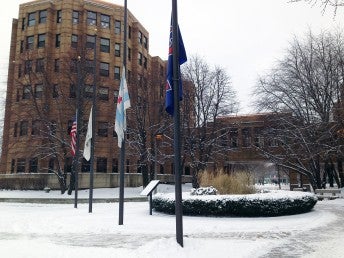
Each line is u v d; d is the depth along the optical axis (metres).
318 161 27.69
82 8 40.28
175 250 6.80
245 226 10.50
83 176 35.31
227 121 39.34
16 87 37.78
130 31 44.19
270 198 12.76
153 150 32.56
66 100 30.83
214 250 7.11
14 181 35.25
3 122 41.25
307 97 27.44
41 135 32.09
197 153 35.44
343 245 7.83
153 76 35.03
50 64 37.81
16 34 42.78
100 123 38.31
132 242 8.33
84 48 31.83
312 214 13.61
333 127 24.58
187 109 33.00
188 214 13.17
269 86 30.56
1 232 10.11
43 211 16.64
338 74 26.53
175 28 8.25
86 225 11.05
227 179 15.47
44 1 39.91
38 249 7.19
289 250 7.34
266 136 31.23
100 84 36.31
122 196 11.19
